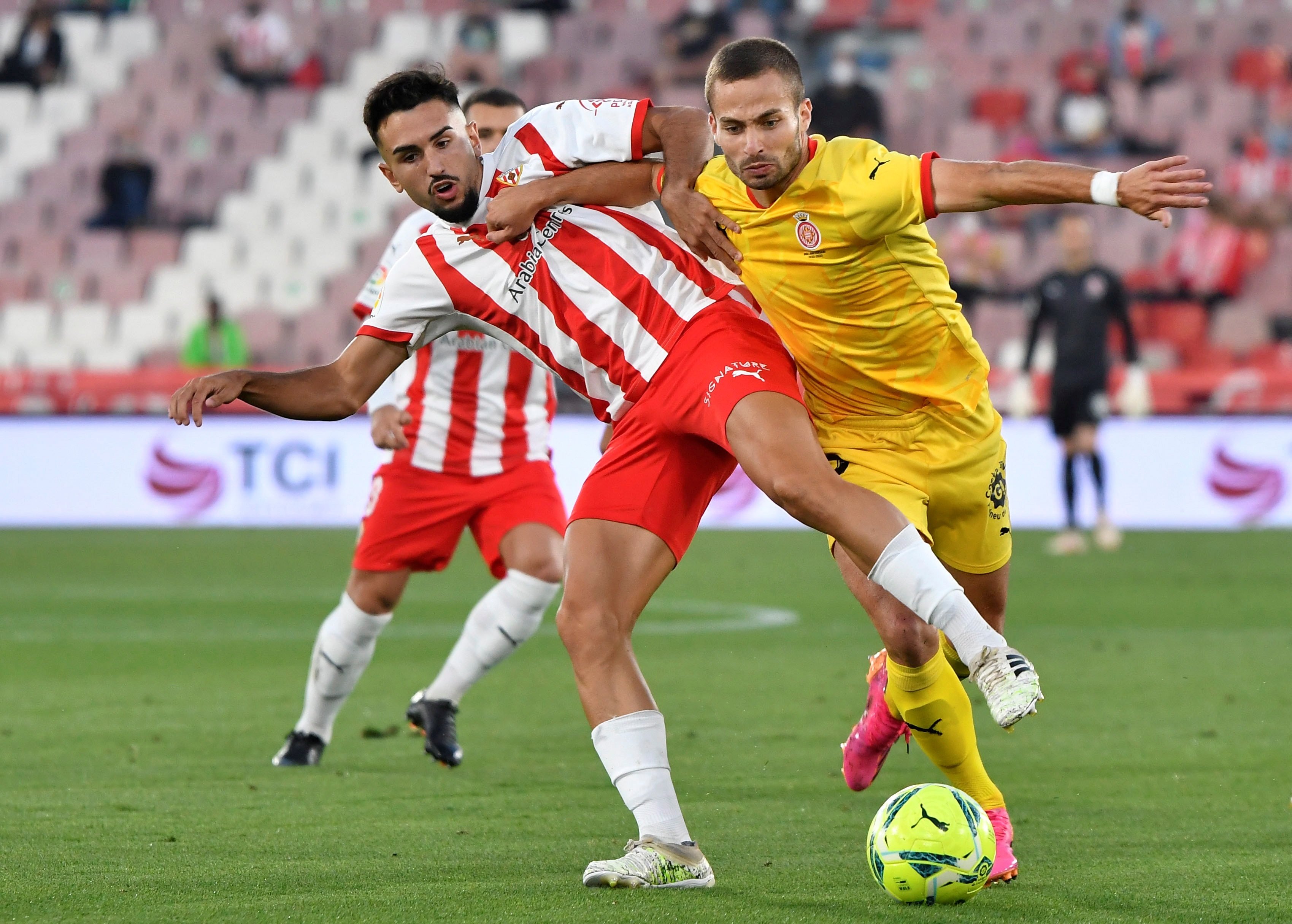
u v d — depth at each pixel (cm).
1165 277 6272
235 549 4875
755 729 2112
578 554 1370
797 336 1436
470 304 1444
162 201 7181
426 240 1454
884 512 1242
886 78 7169
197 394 1388
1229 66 7100
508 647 1973
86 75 7731
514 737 2105
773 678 2562
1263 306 6244
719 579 4134
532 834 1503
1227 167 6550
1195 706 2272
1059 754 1933
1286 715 2195
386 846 1443
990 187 1306
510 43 7556
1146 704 2291
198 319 6719
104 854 1408
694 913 1187
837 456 1468
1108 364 4609
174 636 3138
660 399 1362
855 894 1255
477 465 2042
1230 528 5247
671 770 1838
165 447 5550
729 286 1392
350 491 5494
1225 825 1531
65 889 1272
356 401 1459
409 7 7806
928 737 1416
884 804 1291
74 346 6675
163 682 2566
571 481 5362
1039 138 6756
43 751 1977
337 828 1529
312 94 7506
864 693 2412
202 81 7719
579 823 1558
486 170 1428
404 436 2028
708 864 1327
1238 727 2105
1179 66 7131
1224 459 5247
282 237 6950
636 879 1267
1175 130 6744
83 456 5572
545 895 1246
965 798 1241
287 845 1449
